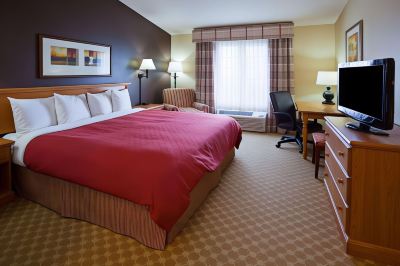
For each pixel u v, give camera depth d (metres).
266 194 2.66
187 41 6.05
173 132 2.58
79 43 3.62
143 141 2.21
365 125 2.01
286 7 4.25
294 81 5.30
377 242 1.69
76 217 2.17
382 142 1.64
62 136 2.34
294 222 2.15
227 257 1.73
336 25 4.88
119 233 1.98
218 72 5.79
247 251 1.79
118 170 1.86
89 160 1.99
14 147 2.42
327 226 2.09
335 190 2.17
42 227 2.07
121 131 2.58
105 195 1.99
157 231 1.80
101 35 4.02
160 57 5.77
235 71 5.68
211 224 2.11
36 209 2.34
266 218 2.21
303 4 4.10
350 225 1.74
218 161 2.52
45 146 2.23
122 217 1.94
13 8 2.79
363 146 1.65
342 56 4.33
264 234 1.98
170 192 1.73
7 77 2.79
